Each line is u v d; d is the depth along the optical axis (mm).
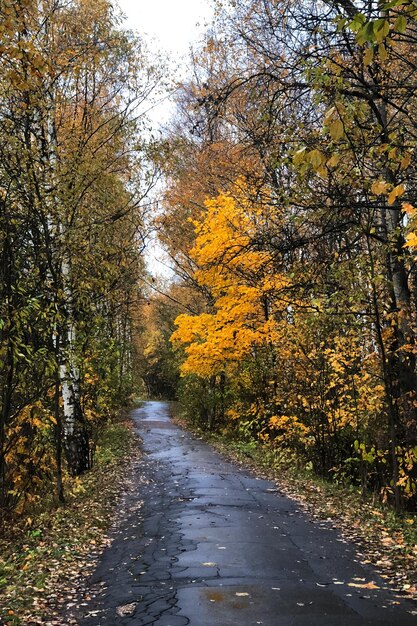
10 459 9734
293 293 9914
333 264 9086
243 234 12070
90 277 10391
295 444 15156
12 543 7980
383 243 8844
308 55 6902
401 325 9367
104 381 15758
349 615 4855
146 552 7172
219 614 4891
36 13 9469
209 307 22875
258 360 18156
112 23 13734
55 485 12352
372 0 5922
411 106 8664
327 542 7512
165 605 5184
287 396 14570
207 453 18750
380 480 11750
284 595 5383
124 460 17312
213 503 10203
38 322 9250
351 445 13102
